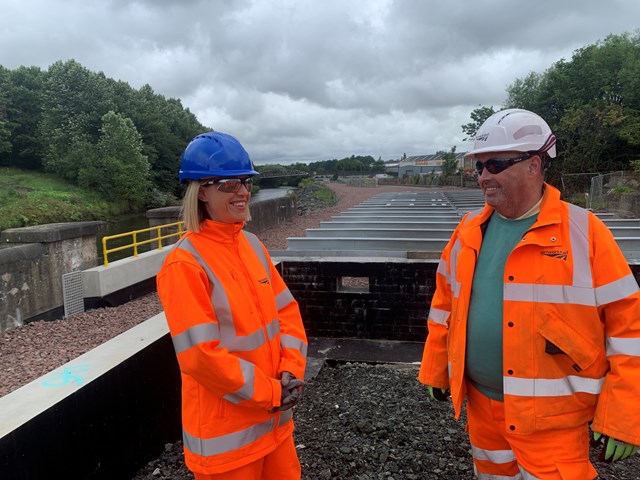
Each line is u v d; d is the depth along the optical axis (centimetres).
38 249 970
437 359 222
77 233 1060
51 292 998
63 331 887
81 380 266
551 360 173
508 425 179
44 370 711
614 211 1688
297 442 351
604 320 174
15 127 5303
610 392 163
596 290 168
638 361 160
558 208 177
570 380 173
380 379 507
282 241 1686
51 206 3797
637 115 2864
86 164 4597
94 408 267
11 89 5481
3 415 225
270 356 192
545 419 173
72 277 987
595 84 3225
